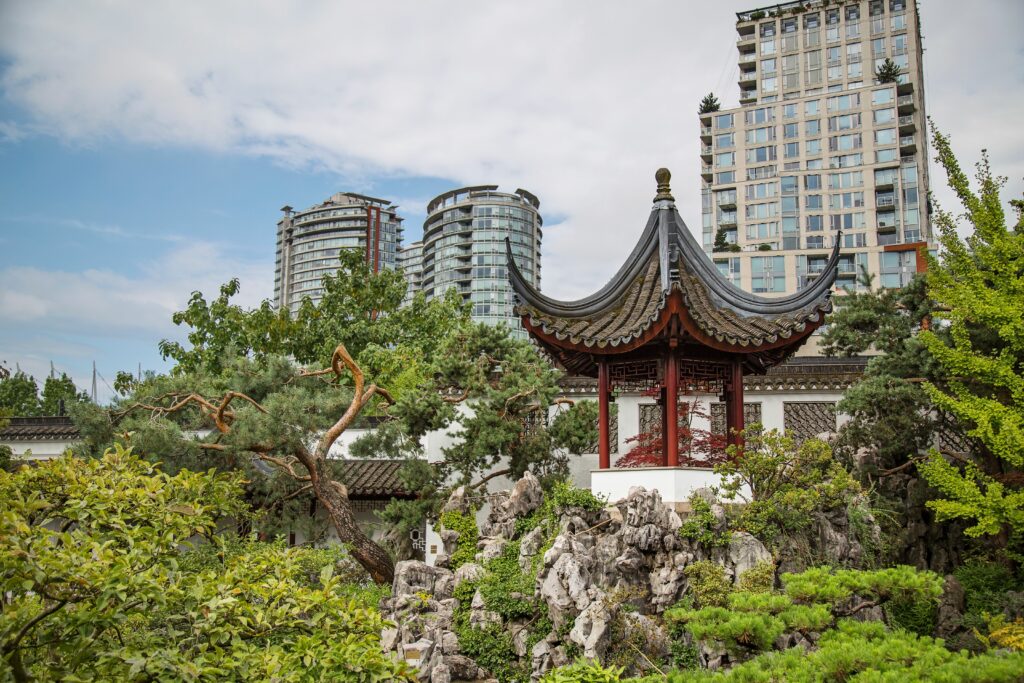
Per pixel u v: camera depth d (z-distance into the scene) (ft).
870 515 65.72
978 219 77.46
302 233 432.66
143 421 79.41
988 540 78.54
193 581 33.78
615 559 55.88
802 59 316.81
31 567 29.43
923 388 77.30
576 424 83.71
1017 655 36.22
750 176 302.86
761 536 58.49
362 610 38.60
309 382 102.01
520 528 63.36
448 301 146.20
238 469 83.71
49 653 34.14
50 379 173.47
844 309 103.14
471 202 325.01
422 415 81.20
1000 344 80.33
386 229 431.84
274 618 37.32
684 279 66.64
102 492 38.42
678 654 51.93
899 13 306.14
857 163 289.33
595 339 61.93
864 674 35.40
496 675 55.62
